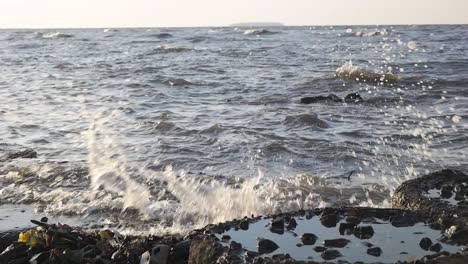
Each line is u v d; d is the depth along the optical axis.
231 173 7.04
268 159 7.78
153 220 5.43
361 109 12.36
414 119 10.88
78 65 25.92
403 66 21.94
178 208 5.71
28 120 11.41
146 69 23.23
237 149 8.38
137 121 11.00
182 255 3.89
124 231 5.14
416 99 13.69
